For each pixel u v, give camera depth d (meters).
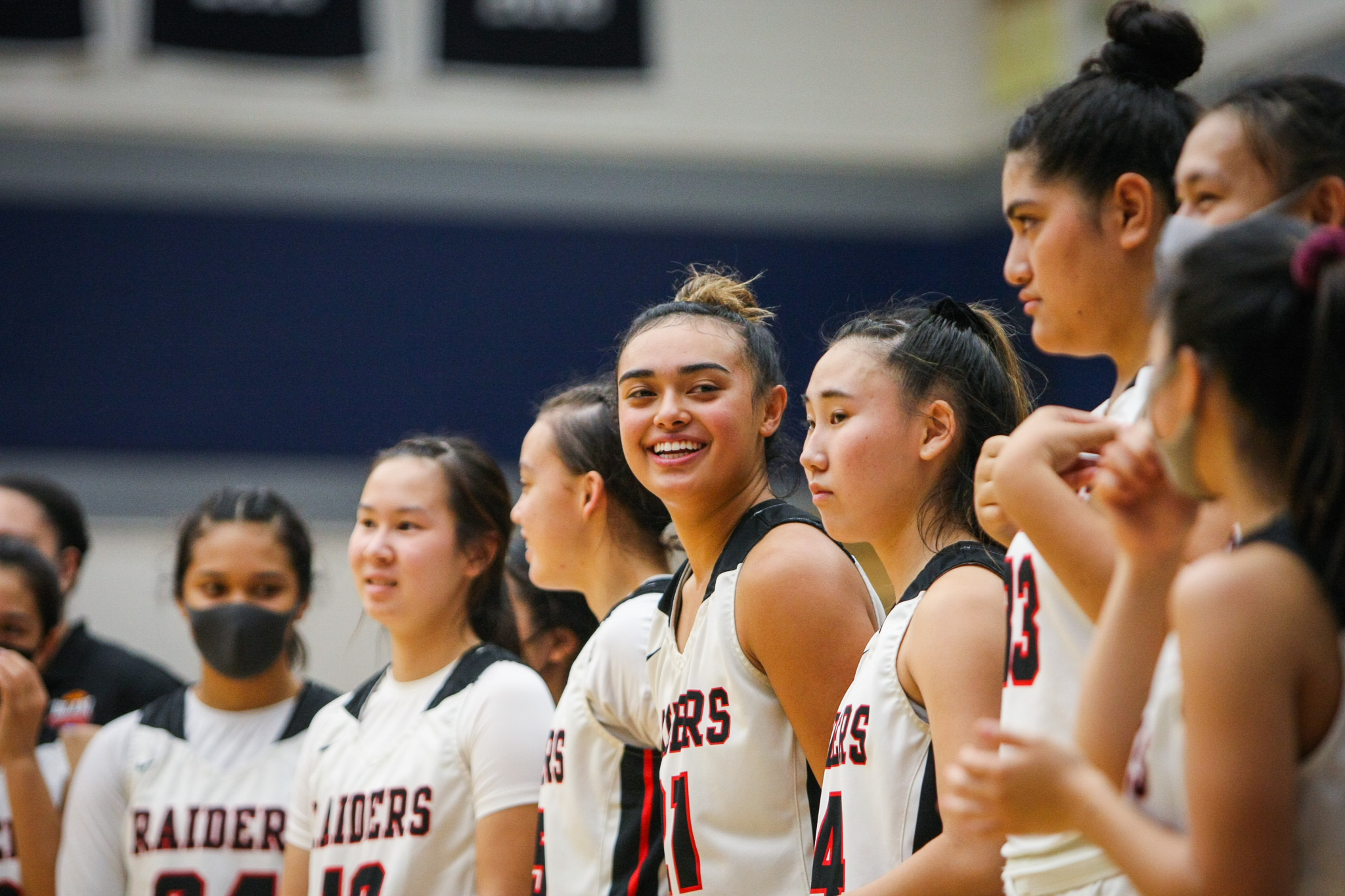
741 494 4.02
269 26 14.49
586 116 15.50
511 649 5.18
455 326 15.06
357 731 4.87
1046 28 14.99
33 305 14.20
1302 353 2.05
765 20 15.92
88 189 14.43
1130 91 3.07
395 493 4.91
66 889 5.29
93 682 6.42
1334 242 2.04
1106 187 3.02
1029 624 2.84
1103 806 2.09
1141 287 3.02
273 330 14.67
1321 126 2.62
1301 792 2.03
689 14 15.80
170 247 14.57
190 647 13.81
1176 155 3.02
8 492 6.93
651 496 4.81
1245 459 2.11
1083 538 2.60
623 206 15.52
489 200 15.27
